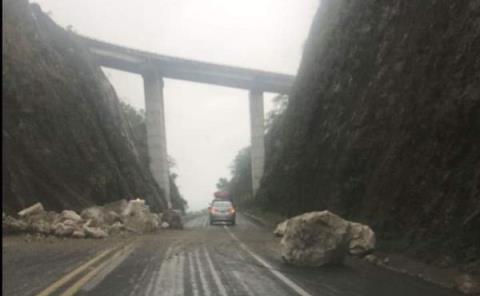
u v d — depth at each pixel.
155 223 27.36
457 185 13.73
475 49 14.37
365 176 21.44
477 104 13.55
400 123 18.73
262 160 73.88
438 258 12.52
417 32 19.06
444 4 17.16
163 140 66.50
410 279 11.24
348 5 32.22
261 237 22.86
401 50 20.53
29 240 18.41
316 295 8.87
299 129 39.69
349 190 22.66
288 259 12.98
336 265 13.23
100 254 14.51
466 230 12.34
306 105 38.09
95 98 45.62
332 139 28.47
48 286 9.20
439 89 15.90
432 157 15.45
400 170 17.55
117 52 62.81
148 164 64.88
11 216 21.53
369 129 22.19
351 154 23.36
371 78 23.92
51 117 32.12
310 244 12.98
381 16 25.16
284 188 42.28
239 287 9.45
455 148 14.34
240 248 17.06
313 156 32.25
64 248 16.22
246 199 89.75
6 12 35.97
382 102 21.31
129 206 26.84
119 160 45.31
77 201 28.86
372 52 25.00
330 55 33.62
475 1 15.11
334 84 31.03
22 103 29.16
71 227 20.61
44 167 27.97
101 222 24.30
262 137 74.12
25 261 12.73
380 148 20.44
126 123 56.97
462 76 14.65
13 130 27.12
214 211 39.69
